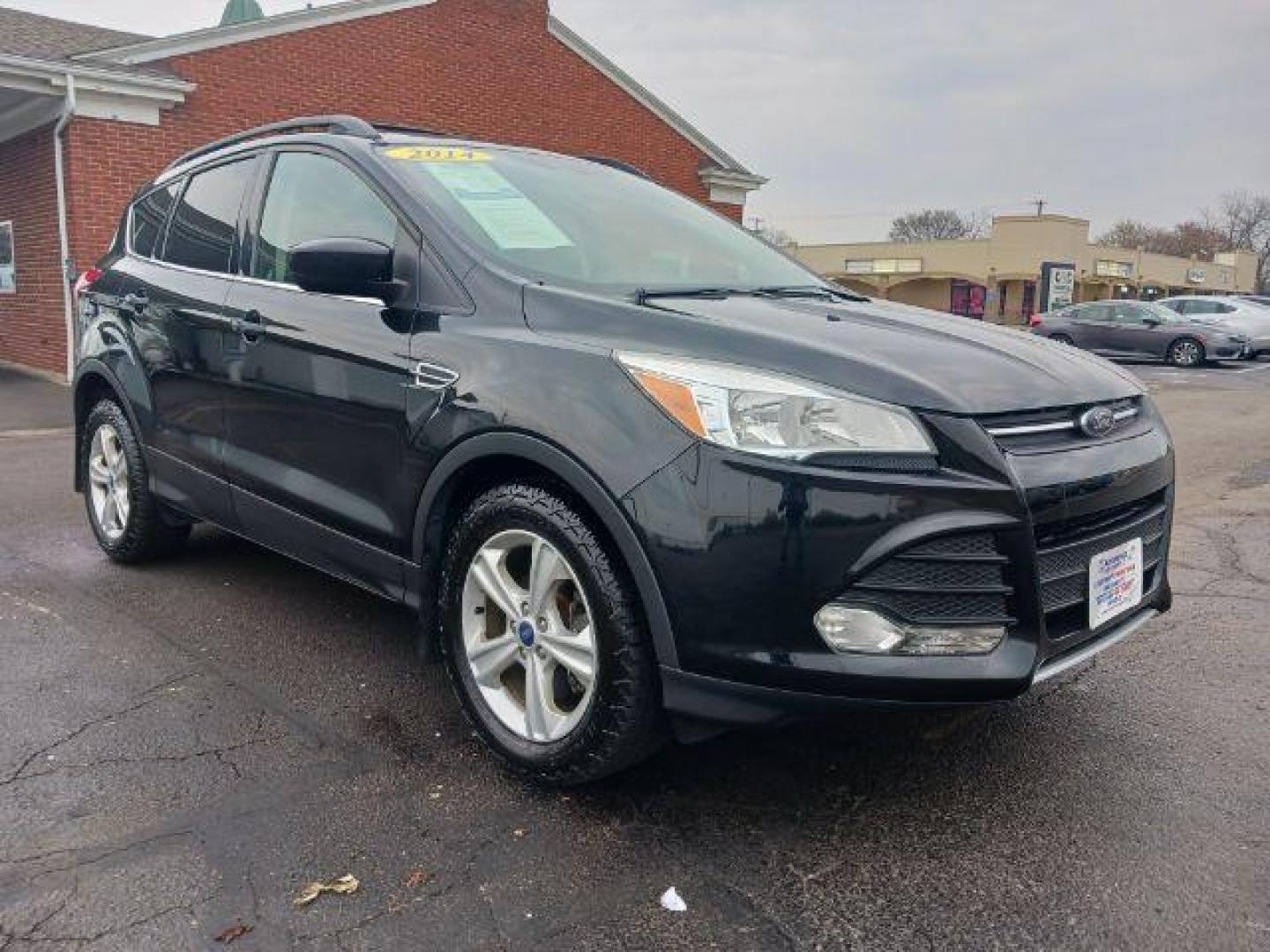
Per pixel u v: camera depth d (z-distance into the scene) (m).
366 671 3.56
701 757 3.00
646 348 2.57
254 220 3.85
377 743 3.04
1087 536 2.60
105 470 4.77
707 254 3.68
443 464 2.87
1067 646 2.59
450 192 3.31
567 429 2.55
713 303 2.95
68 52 11.74
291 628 3.95
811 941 2.20
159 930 2.17
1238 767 3.00
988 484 2.34
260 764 2.88
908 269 53.03
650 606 2.44
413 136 3.79
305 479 3.41
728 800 2.76
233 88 12.36
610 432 2.49
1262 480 7.79
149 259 4.47
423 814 2.66
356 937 2.17
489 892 2.34
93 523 4.84
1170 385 16.30
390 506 3.08
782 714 2.38
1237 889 2.40
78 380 4.77
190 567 4.71
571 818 2.65
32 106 11.75
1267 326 22.98
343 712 3.24
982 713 3.34
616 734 2.55
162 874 2.36
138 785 2.75
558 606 2.72
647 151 17.19
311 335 3.34
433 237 3.12
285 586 4.45
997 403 2.46
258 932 2.18
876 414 2.35
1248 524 6.16
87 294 4.81
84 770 2.82
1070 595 2.58
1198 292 60.97
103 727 3.08
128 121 11.58
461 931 2.20
